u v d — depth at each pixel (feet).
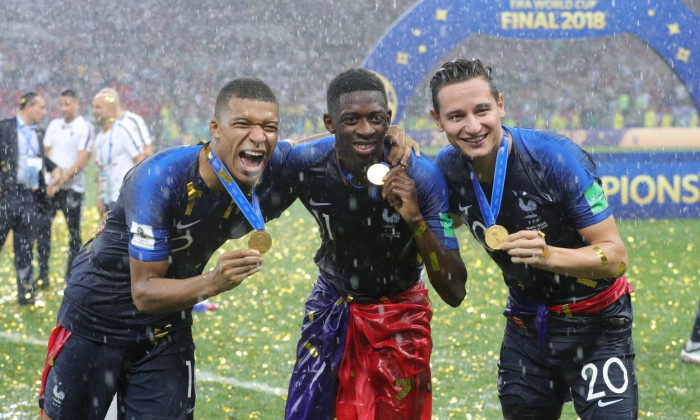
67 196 28.32
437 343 21.95
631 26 40.06
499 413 17.13
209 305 25.23
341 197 12.07
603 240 11.54
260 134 10.90
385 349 12.75
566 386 12.79
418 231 11.51
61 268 31.27
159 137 83.41
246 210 11.23
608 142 56.59
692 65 40.16
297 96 88.43
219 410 17.20
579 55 88.28
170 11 88.33
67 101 28.86
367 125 11.33
